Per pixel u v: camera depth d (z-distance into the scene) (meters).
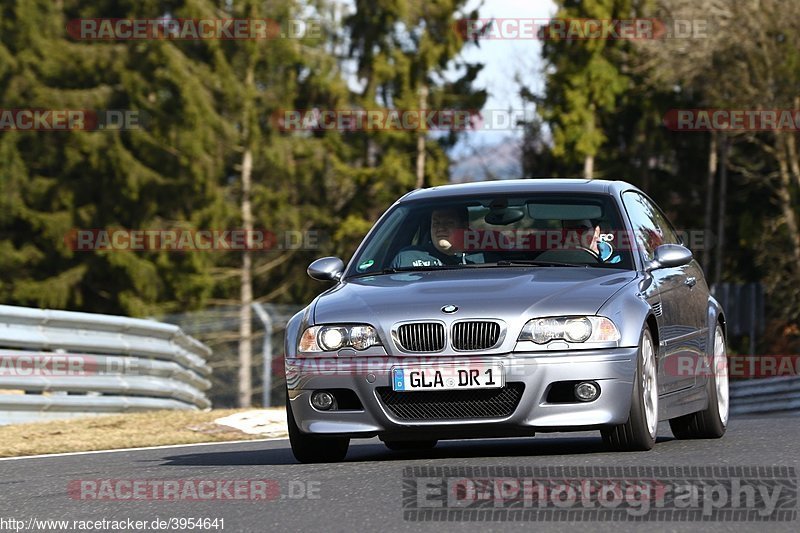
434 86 129.88
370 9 124.88
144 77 115.44
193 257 114.06
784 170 106.12
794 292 104.56
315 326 22.08
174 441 30.45
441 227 24.62
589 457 20.70
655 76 105.12
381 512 16.02
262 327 106.25
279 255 124.62
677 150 133.62
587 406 20.97
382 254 24.64
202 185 114.88
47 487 20.28
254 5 116.19
